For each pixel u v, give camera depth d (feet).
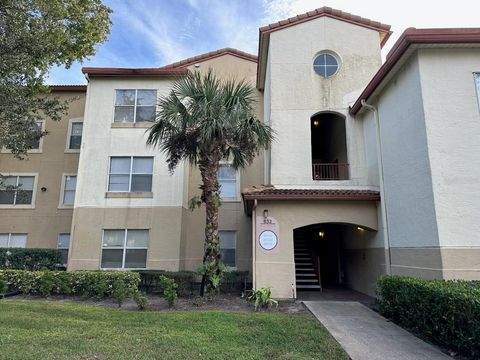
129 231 48.32
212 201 34.96
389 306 27.86
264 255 36.86
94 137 50.42
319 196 37.11
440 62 29.58
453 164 27.89
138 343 19.85
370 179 41.14
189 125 34.40
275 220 37.73
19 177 57.41
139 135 50.49
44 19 34.60
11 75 32.83
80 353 18.02
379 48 46.21
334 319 27.37
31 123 37.78
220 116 33.30
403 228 32.42
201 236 52.19
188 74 42.06
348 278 49.88
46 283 35.99
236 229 52.75
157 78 52.06
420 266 29.25
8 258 45.83
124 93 52.03
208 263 34.37
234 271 45.68
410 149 31.19
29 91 37.70
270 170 42.98
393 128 34.81
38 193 56.75
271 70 45.78
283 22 46.83
